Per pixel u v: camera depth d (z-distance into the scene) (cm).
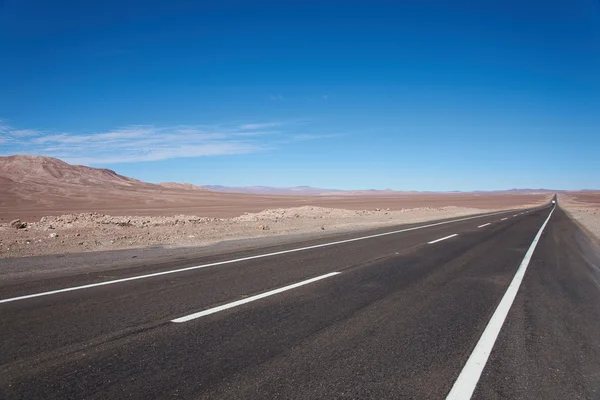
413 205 7638
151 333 463
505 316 559
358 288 716
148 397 319
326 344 437
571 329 514
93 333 462
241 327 489
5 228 1612
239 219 2681
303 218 2722
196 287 702
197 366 375
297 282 756
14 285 705
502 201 10444
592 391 347
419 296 665
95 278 770
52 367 370
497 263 1028
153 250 1182
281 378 353
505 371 381
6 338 443
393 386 344
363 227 2203
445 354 416
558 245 1459
